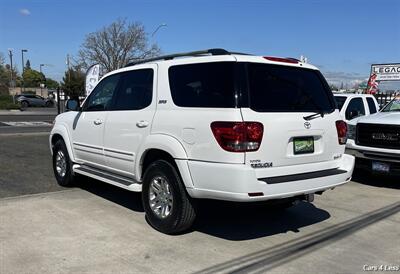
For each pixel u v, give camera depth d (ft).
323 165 17.51
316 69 18.39
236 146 14.93
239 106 15.17
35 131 65.72
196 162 15.85
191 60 17.10
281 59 17.22
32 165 32.94
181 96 17.03
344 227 19.19
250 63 16.05
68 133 24.53
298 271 14.37
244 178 14.84
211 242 16.87
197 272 14.10
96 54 176.14
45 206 21.33
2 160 35.19
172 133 16.84
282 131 15.80
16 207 21.03
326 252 16.15
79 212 20.42
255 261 15.11
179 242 16.76
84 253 15.46
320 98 17.94
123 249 15.92
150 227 18.40
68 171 24.89
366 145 28.45
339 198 24.63
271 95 16.12
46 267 14.24
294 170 16.37
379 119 28.30
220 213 20.97
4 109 143.74
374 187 27.96
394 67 105.91
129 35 175.52
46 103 172.55
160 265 14.58
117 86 21.04
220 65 16.06
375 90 97.35
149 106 18.35
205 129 15.56
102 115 21.42
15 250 15.61
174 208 16.97
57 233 17.44
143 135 18.29
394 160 27.17
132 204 22.06
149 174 18.04
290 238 17.61
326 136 17.53
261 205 20.16
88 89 59.62
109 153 20.84
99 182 26.48
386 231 18.75
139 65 19.93
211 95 15.93
